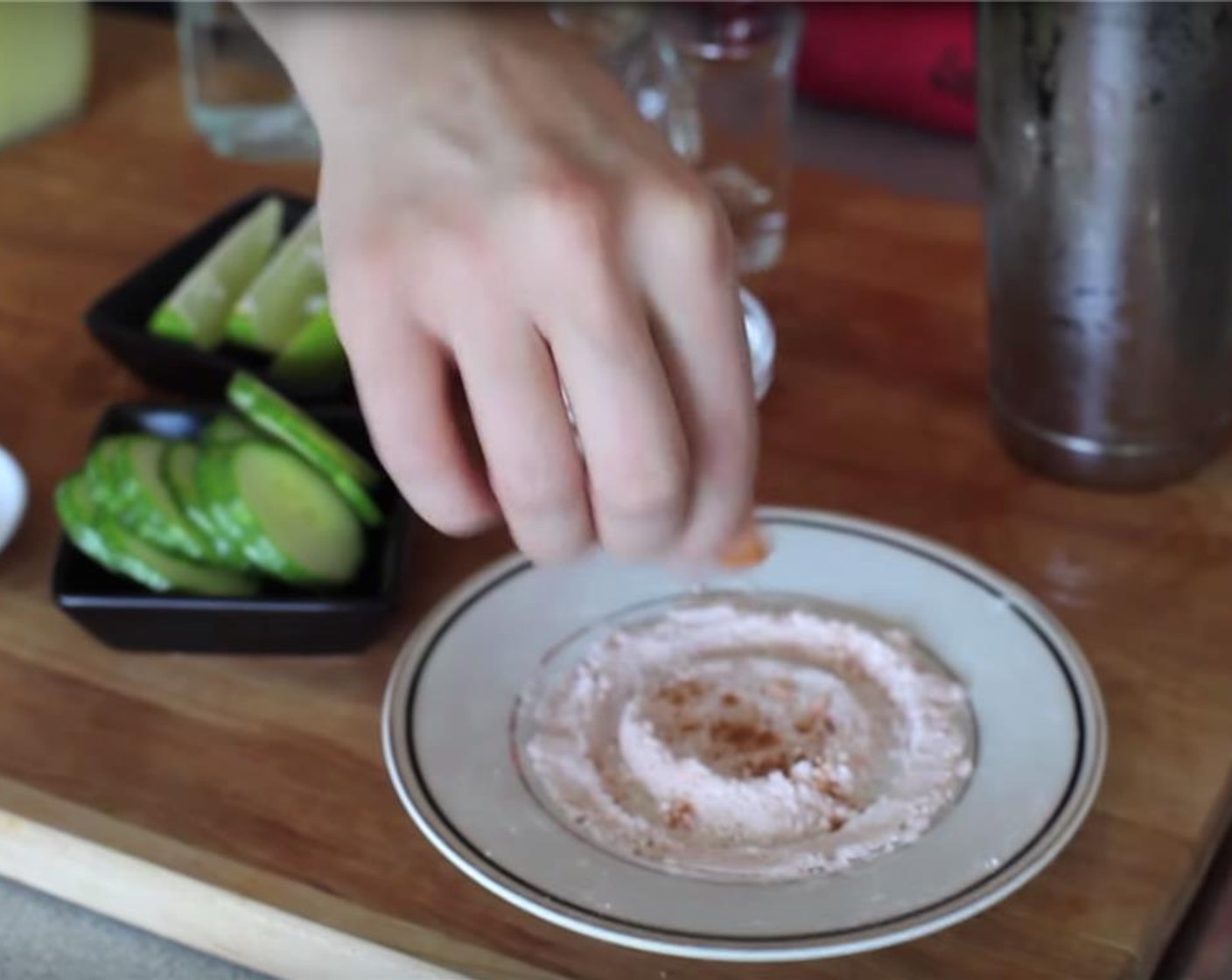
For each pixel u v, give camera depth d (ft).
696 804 2.33
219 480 2.55
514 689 2.45
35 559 2.68
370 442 2.72
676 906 2.22
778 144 3.29
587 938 2.24
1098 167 2.54
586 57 2.08
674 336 2.00
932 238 3.24
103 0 4.26
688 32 3.30
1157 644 2.54
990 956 2.23
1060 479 2.76
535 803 2.34
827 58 3.78
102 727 2.47
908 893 2.23
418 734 2.40
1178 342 2.64
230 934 2.31
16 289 3.16
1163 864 2.31
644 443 1.97
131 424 2.74
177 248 3.07
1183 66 2.48
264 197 3.18
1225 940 2.41
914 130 3.79
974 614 2.52
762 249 3.18
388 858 2.32
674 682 2.47
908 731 2.41
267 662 2.54
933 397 2.92
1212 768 2.40
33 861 2.38
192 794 2.39
